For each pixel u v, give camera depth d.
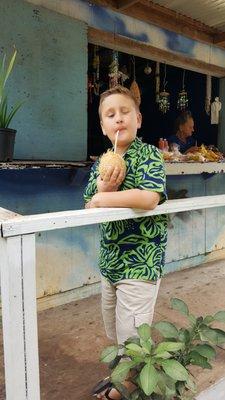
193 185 3.97
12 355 1.00
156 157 1.39
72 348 2.35
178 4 3.30
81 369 2.11
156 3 3.29
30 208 2.79
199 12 3.48
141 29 3.44
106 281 1.59
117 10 3.21
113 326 1.69
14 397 1.03
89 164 2.64
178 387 1.18
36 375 1.05
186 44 3.87
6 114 2.48
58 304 3.04
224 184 4.31
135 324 1.45
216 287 3.47
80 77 3.05
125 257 1.45
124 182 1.42
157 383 1.08
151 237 1.44
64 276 3.06
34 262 1.01
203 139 4.89
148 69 4.31
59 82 2.93
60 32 2.88
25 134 2.79
